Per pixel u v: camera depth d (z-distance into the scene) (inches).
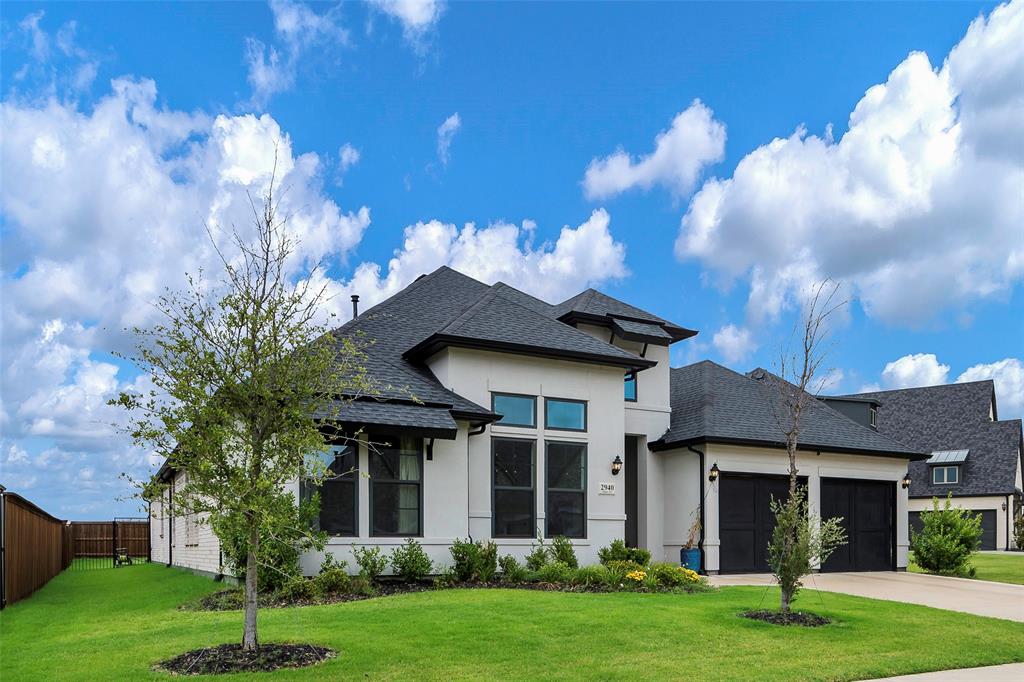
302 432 310.3
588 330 794.8
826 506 795.4
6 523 526.9
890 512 842.2
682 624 394.9
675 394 884.6
